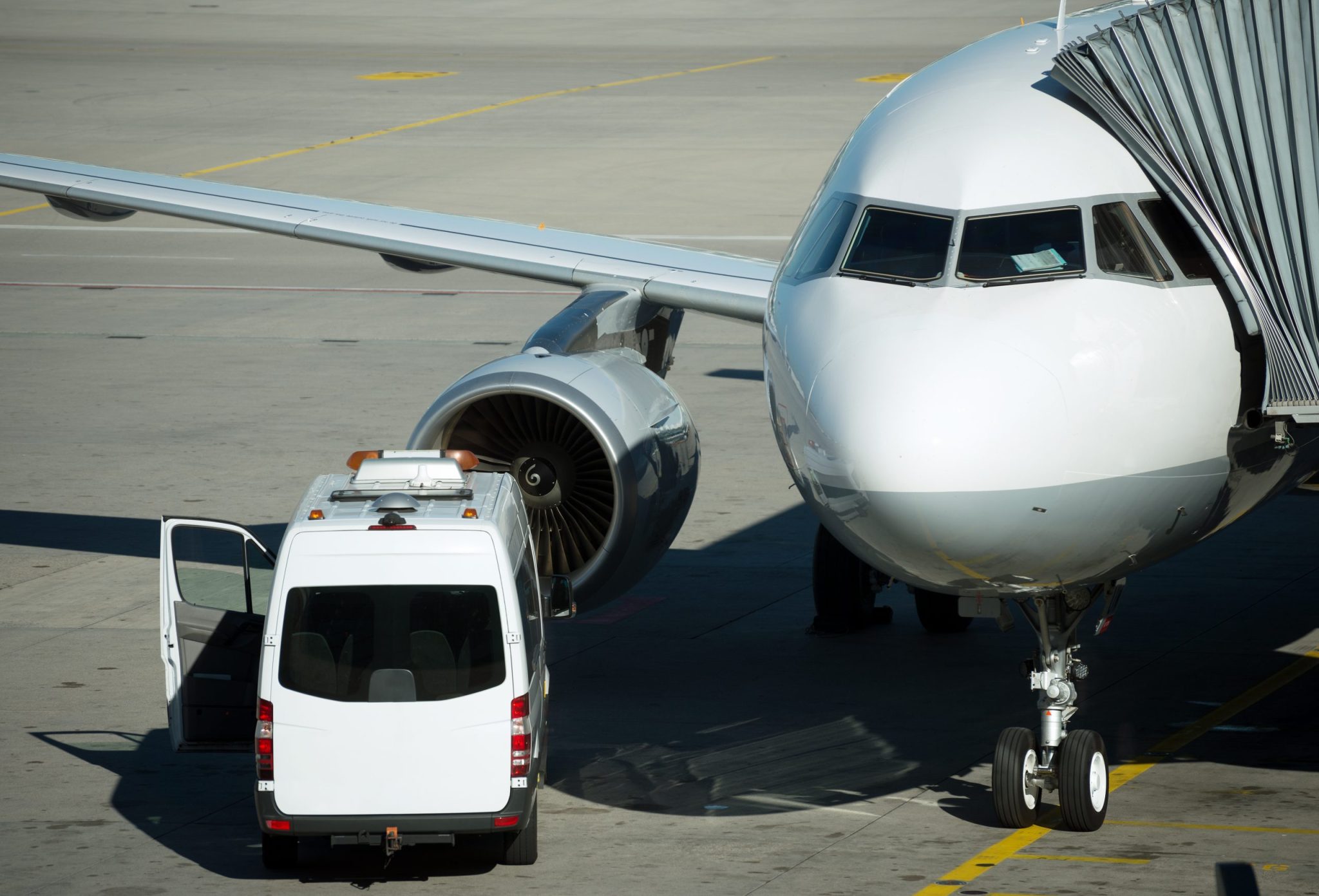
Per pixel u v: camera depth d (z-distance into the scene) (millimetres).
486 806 37281
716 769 45906
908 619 61188
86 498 75750
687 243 136875
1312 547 68875
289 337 112625
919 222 38438
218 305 123688
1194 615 60031
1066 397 34844
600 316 53250
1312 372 37344
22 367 104000
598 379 49875
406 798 37250
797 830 41250
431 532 38031
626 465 48219
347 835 37312
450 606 37594
